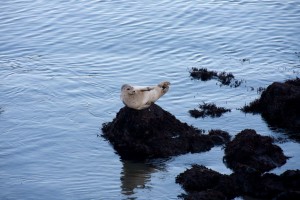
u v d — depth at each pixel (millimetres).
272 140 21219
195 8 34688
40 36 31406
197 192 18172
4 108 24000
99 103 24344
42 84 26016
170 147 20688
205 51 29422
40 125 22656
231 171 19500
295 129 22109
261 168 19516
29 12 34438
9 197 18375
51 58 28828
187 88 25594
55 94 25156
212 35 31156
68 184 19094
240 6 34969
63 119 23125
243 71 27203
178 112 23516
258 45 29938
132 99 20406
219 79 26344
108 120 22984
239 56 28844
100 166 20078
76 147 21203
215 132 21672
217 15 33719
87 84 25984
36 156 20719
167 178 19266
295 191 17547
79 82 26172
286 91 22969
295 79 25547
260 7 34688
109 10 34531
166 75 26797
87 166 20078
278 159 19906
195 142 20938
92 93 25219
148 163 20172
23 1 36094
